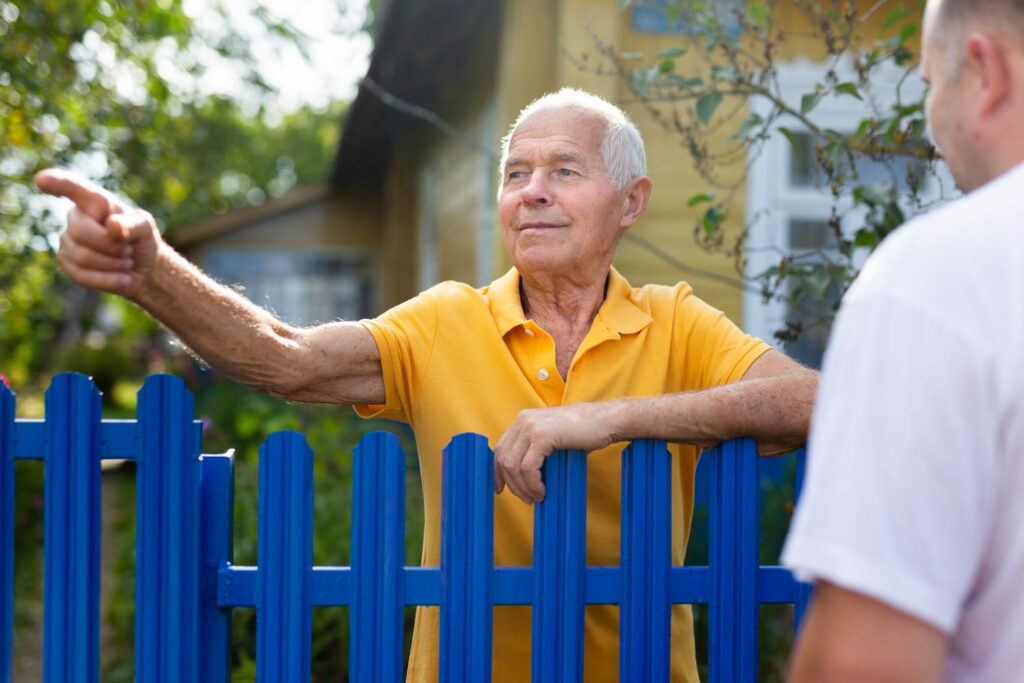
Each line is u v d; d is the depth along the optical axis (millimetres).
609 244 1864
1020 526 890
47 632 1508
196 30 6676
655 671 1657
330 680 3178
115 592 4398
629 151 1848
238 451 6641
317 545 3521
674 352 1887
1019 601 909
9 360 6457
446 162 9547
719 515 1687
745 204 4996
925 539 855
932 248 909
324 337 1646
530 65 4898
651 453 1646
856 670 867
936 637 867
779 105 2709
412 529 3744
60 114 4805
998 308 877
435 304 1826
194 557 1522
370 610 1568
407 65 7266
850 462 887
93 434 1518
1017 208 911
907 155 2596
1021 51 972
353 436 5082
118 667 3830
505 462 1591
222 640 1579
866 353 905
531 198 1768
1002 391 869
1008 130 991
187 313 1398
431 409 1780
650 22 4730
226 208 15727
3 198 4852
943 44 1029
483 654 1594
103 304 9453
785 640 3014
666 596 1657
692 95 2895
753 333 5016
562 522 1618
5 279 5129
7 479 1518
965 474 861
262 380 1550
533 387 1797
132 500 7559
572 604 1618
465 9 5789
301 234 16016
